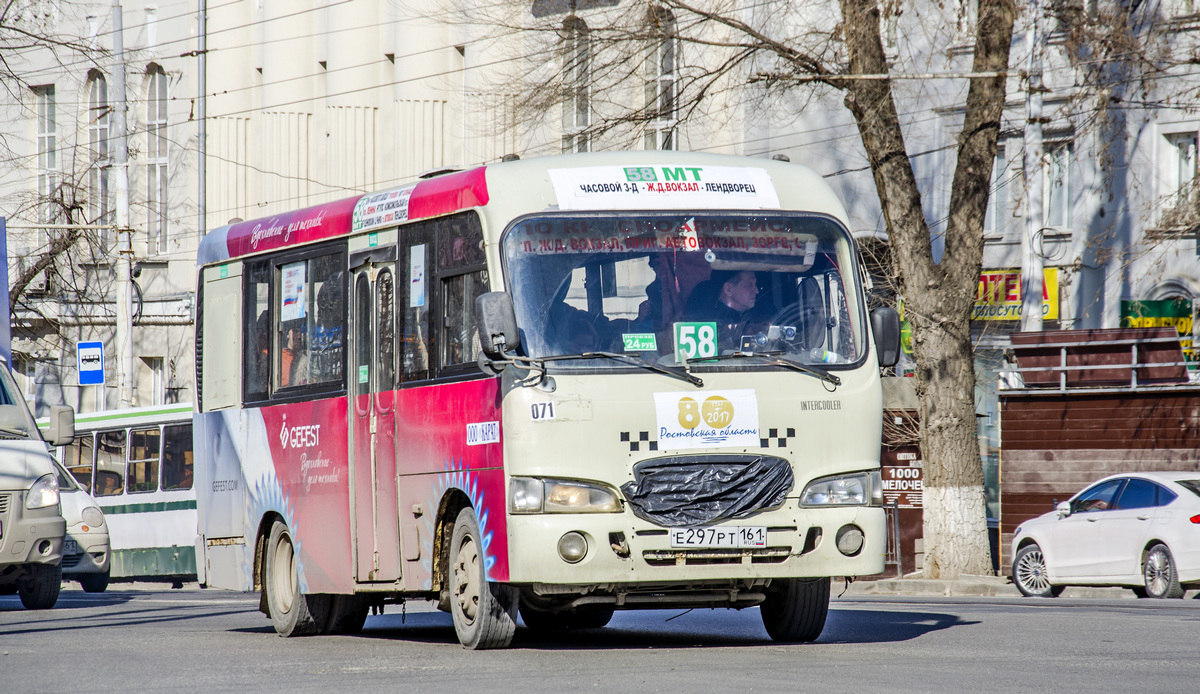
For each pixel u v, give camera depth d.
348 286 29.55
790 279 25.47
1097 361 61.19
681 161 25.89
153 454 69.25
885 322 25.69
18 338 110.94
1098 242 67.62
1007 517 62.53
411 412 27.19
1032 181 66.31
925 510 55.31
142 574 69.31
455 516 26.53
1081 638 27.30
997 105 54.38
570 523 23.88
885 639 27.42
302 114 99.00
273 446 31.86
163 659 25.62
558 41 61.50
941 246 75.75
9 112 112.19
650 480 24.12
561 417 24.03
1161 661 22.95
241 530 33.19
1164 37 62.91
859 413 25.12
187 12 104.75
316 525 30.16
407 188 28.16
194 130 104.56
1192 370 61.16
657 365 24.41
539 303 24.58
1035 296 66.38
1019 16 56.25
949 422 54.78
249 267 33.22
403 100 92.06
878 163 54.94
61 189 104.69
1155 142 70.50
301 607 30.95
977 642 26.53
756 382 24.67
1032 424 62.19
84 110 109.88
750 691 19.41
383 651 26.47
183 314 105.00
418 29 91.25
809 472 24.73
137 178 107.69
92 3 109.38
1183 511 46.03
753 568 24.38
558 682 20.72
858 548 24.88
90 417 72.88
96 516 61.16
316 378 30.50
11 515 41.19
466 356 25.73
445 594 26.73
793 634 27.09
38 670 24.00
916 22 73.25
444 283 26.48
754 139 76.44
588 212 25.16
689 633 30.27
